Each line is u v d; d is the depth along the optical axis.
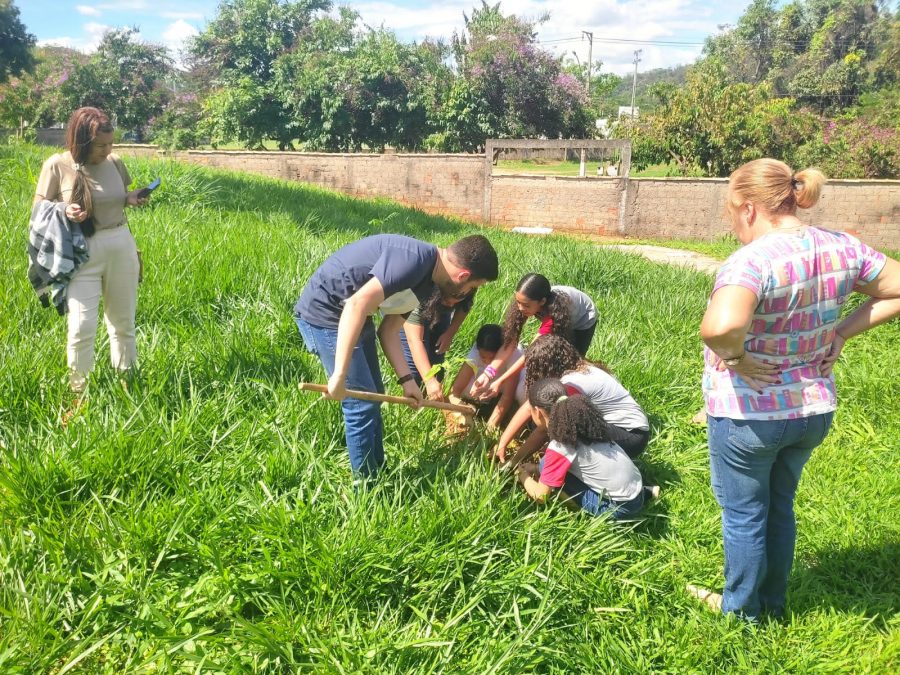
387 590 2.85
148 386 3.87
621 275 8.45
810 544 3.50
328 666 2.43
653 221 19.19
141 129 35.28
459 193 20.66
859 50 58.53
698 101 22.50
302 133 29.69
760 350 2.59
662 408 4.93
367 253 3.20
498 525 3.17
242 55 32.50
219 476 3.22
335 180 21.52
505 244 10.62
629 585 3.11
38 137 28.53
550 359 3.92
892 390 5.52
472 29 30.28
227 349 4.37
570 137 30.66
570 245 10.16
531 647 2.63
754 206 2.62
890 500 3.91
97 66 34.50
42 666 2.36
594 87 41.53
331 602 2.73
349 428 3.35
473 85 28.95
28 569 2.69
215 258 5.95
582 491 3.55
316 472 3.36
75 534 2.79
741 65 70.88
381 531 2.94
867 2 60.81
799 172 2.63
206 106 29.84
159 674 2.40
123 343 4.12
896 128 22.36
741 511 2.78
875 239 17.67
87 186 3.73
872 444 4.73
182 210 8.60
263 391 4.12
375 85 28.78
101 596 2.57
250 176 15.73
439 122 29.11
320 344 3.35
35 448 3.13
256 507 2.95
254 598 2.70
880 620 3.06
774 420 2.57
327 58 28.94
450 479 3.55
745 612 2.92
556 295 4.36
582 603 2.98
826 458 4.40
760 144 22.27
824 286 2.52
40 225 3.72
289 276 5.75
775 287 2.47
